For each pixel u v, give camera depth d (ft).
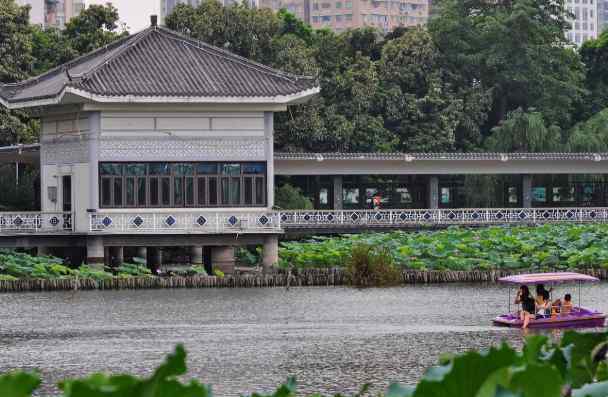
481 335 193.77
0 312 226.58
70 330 201.26
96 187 287.89
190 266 321.52
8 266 271.28
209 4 447.01
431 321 212.64
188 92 284.61
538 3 526.16
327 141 449.06
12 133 396.57
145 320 214.69
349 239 321.93
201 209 293.43
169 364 37.70
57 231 290.76
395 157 372.17
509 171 387.14
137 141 290.56
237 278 276.21
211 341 187.83
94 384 36.27
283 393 46.88
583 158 384.06
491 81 508.94
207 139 294.05
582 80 532.32
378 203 380.78
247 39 443.32
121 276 275.80
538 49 507.71
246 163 296.51
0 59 405.80
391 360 168.25
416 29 495.41
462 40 508.94
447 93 486.38
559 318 202.90
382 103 472.85
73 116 296.92
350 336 193.06
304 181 433.48
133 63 299.38
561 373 53.98
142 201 290.97
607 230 335.88
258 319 216.33
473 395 39.40
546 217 372.17
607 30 559.38
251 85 293.43
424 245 305.32
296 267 295.28
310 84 294.66
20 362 167.63
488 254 302.25
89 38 449.06
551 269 295.07
